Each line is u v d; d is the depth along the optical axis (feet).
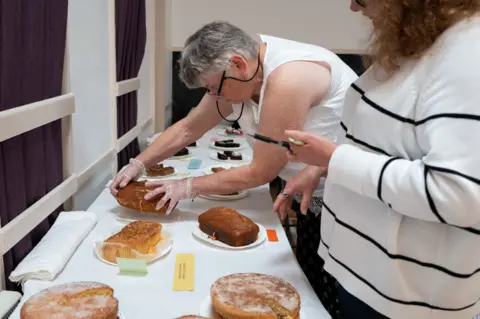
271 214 5.02
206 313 2.99
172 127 5.73
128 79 7.66
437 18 2.47
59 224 4.20
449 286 2.67
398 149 2.68
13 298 3.12
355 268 3.01
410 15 2.55
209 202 5.32
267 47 4.53
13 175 3.63
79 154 5.79
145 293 3.24
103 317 2.64
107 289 2.96
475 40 2.32
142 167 5.41
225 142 8.91
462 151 2.23
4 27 3.31
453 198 2.26
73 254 3.81
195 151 8.26
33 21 3.80
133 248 3.73
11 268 3.62
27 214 3.69
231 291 3.03
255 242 4.17
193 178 4.82
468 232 2.53
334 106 4.59
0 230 3.31
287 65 4.29
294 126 4.28
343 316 3.47
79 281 3.27
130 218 4.68
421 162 2.48
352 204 3.00
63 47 4.45
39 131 4.11
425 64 2.54
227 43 4.25
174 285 3.34
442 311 2.75
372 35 2.79
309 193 4.38
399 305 2.79
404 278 2.77
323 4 11.94
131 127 8.06
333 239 3.19
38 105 3.84
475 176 2.20
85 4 5.88
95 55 6.25
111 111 6.72
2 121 3.24
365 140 2.87
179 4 11.78
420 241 2.69
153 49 10.02
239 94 4.56
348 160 2.72
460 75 2.28
